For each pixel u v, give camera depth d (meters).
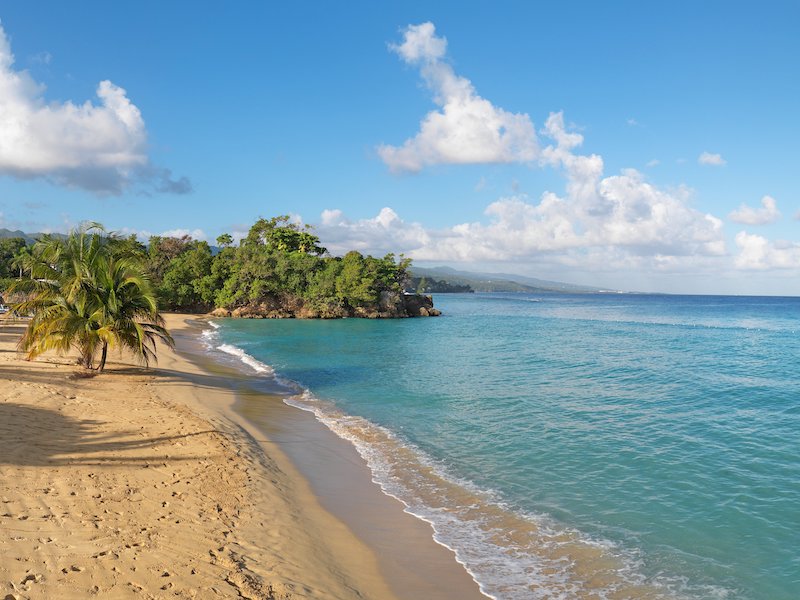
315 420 19.94
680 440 17.16
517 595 8.41
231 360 36.75
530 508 11.88
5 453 11.45
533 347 47.22
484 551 9.87
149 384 22.62
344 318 91.50
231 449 14.33
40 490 9.83
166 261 101.25
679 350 44.81
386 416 20.70
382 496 12.52
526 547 10.03
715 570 9.22
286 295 92.19
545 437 17.62
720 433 17.95
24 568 7.04
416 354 41.66
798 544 10.14
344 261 95.69
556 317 105.75
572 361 37.34
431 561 9.43
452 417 20.52
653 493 12.74
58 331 22.05
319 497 12.27
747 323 88.94
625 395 24.80
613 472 14.26
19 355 25.73
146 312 24.77
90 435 13.91
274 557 8.80
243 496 11.26
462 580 8.82
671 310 146.00
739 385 27.30
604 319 99.19
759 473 14.02
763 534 10.56
